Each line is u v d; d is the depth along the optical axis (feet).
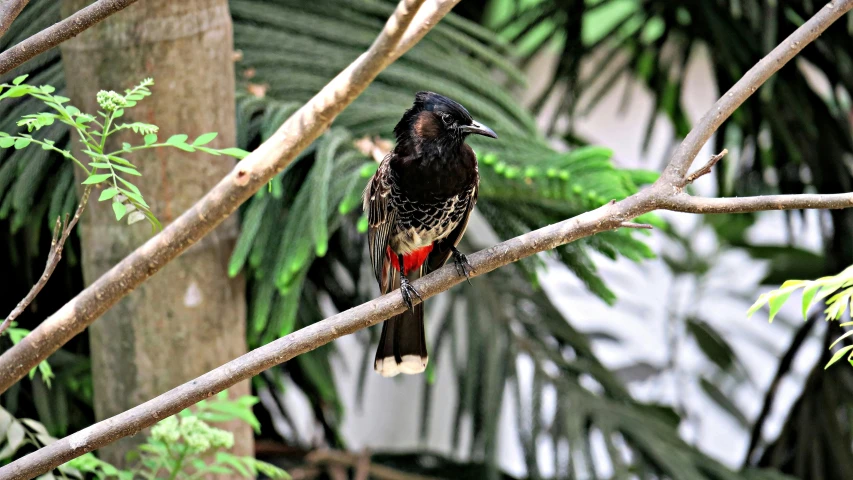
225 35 22.91
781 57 17.01
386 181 21.95
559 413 29.43
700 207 16.52
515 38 38.04
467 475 31.94
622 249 23.99
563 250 24.67
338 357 33.73
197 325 23.35
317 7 30.81
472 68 30.55
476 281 31.04
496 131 27.84
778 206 16.10
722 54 35.40
